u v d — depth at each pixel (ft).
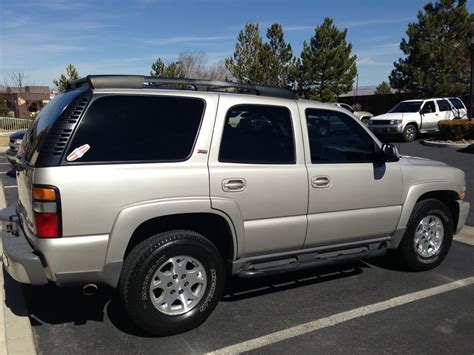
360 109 106.42
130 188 11.06
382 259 18.15
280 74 110.22
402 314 13.37
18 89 165.58
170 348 11.47
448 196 17.49
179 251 11.73
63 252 10.61
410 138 61.46
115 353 11.22
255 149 12.89
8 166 45.37
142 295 11.39
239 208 12.41
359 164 14.57
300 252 13.85
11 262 11.08
